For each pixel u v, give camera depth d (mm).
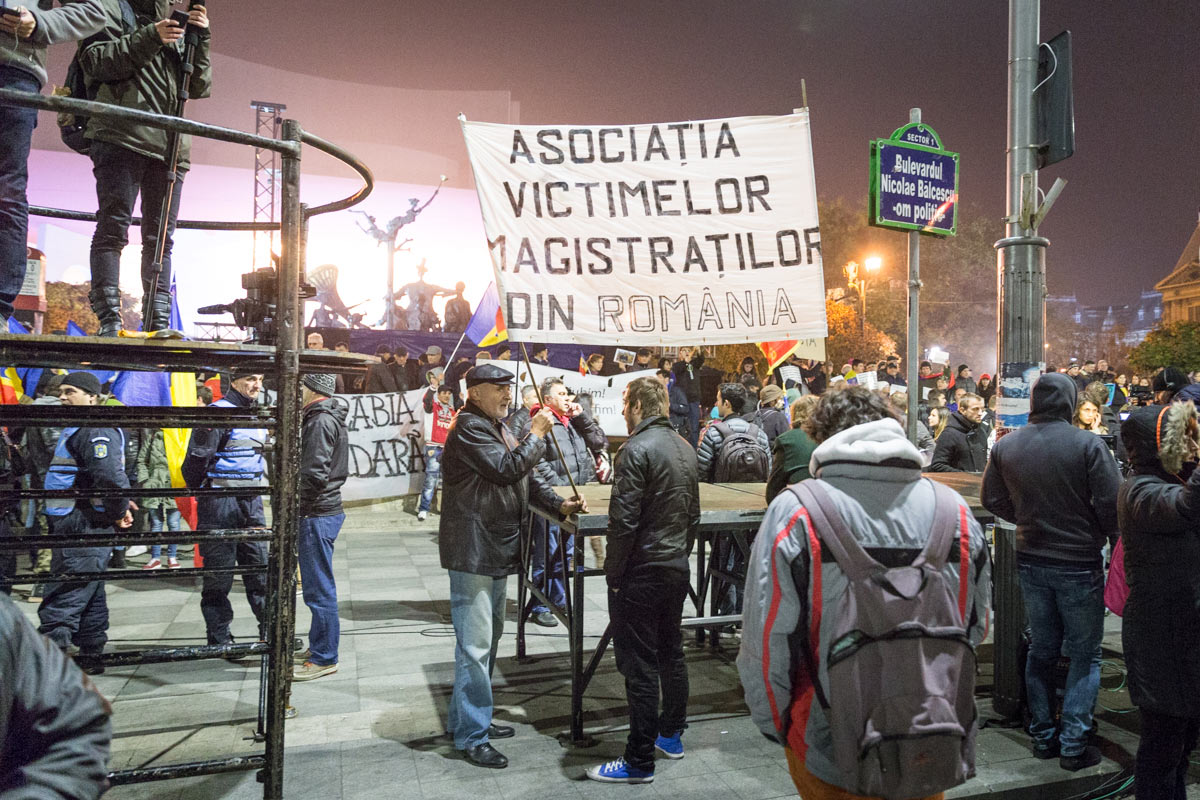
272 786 2736
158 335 2895
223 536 2688
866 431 2105
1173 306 76625
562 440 6477
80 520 4664
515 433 6336
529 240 4547
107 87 3375
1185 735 2988
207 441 5176
